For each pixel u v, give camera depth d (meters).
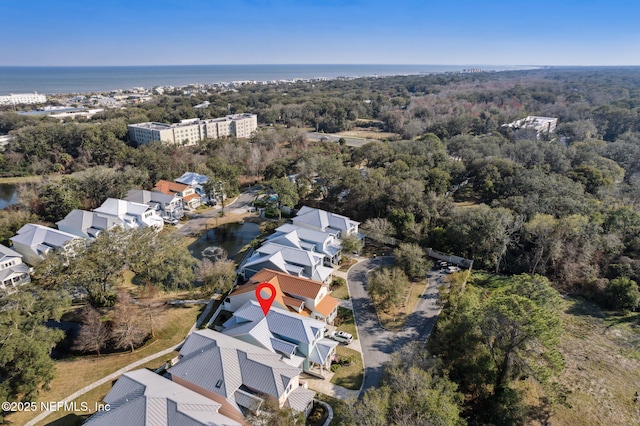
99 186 85.75
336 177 86.12
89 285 49.91
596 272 57.84
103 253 50.09
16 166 117.69
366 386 38.84
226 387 33.06
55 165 117.56
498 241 62.69
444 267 63.22
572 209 67.00
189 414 28.88
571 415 36.34
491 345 37.94
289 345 39.62
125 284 57.22
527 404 37.09
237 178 103.44
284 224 70.06
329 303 49.41
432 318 50.09
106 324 47.47
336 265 63.38
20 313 40.72
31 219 73.88
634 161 98.94
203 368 34.72
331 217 70.00
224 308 50.84
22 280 57.78
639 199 79.00
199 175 95.94
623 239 62.03
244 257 66.38
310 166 89.25
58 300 43.53
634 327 49.81
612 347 46.03
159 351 43.66
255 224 81.75
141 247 52.59
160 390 31.30
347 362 41.84
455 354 38.84
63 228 68.56
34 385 33.97
